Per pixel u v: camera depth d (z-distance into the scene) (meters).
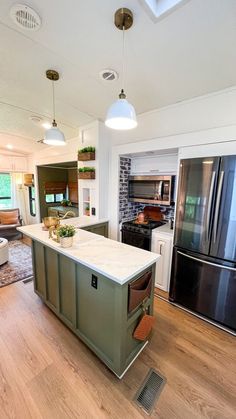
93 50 1.67
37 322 2.07
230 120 1.97
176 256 2.28
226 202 1.80
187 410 1.29
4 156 5.13
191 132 2.21
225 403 1.33
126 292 1.37
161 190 2.89
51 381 1.46
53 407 1.29
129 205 3.45
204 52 1.59
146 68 1.86
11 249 4.28
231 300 1.89
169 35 1.46
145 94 2.27
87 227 3.03
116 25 1.38
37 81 2.18
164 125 2.49
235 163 1.71
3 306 2.33
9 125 3.48
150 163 3.12
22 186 5.85
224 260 1.89
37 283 2.39
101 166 3.16
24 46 1.66
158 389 1.41
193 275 2.13
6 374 1.51
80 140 3.40
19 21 1.40
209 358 1.68
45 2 1.26
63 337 1.87
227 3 1.19
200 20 1.32
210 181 1.87
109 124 1.45
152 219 3.36
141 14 1.30
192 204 2.06
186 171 2.09
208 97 2.09
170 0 1.23
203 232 1.99
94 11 1.30
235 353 1.74
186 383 1.46
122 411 1.28
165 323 2.08
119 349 1.40
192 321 2.12
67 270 1.82
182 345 1.81
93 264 1.48
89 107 2.69
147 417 1.25
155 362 1.63
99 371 1.54
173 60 1.71
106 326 1.50
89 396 1.36
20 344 1.79
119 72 1.94
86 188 3.44
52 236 2.11
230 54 1.56
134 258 1.60
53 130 2.08
